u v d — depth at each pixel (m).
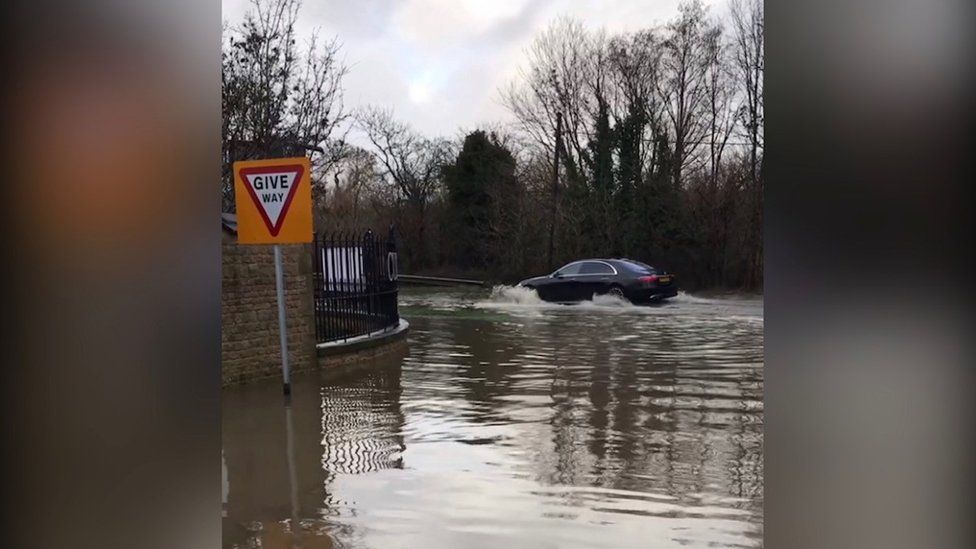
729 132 27.69
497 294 22.70
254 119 18.03
